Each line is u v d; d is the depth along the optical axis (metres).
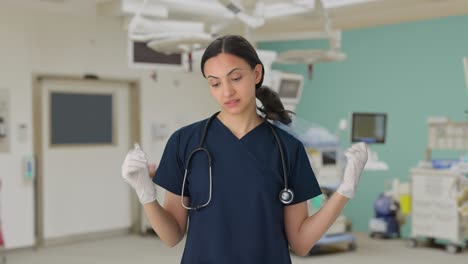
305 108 7.09
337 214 1.31
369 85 6.44
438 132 5.43
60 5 5.42
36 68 5.64
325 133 5.36
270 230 1.32
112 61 6.17
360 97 6.53
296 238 1.37
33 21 5.61
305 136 5.28
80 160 6.10
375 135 5.36
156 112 6.57
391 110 6.25
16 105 5.54
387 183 6.25
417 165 5.97
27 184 5.63
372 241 5.93
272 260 1.32
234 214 1.31
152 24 3.55
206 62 1.27
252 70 1.29
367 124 5.36
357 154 1.30
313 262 4.95
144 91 6.46
